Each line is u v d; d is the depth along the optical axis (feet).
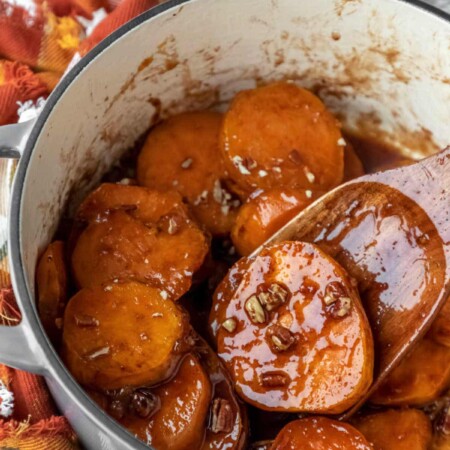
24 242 1.42
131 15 1.78
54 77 1.80
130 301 1.51
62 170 1.57
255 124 1.69
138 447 1.30
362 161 1.81
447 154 1.55
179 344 1.50
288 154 1.68
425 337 1.59
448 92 1.68
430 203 1.55
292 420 1.53
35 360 1.33
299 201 1.63
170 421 1.47
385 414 1.57
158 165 1.71
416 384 1.57
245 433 1.51
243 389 1.51
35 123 1.46
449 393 1.60
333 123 1.72
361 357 1.47
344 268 1.57
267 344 1.51
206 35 1.62
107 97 1.59
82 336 1.48
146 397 1.47
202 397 1.48
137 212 1.61
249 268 1.54
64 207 1.61
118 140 1.69
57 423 1.52
